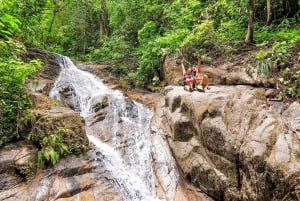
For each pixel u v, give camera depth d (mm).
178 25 14398
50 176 7816
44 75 13195
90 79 14320
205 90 9500
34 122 8734
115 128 10461
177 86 10852
